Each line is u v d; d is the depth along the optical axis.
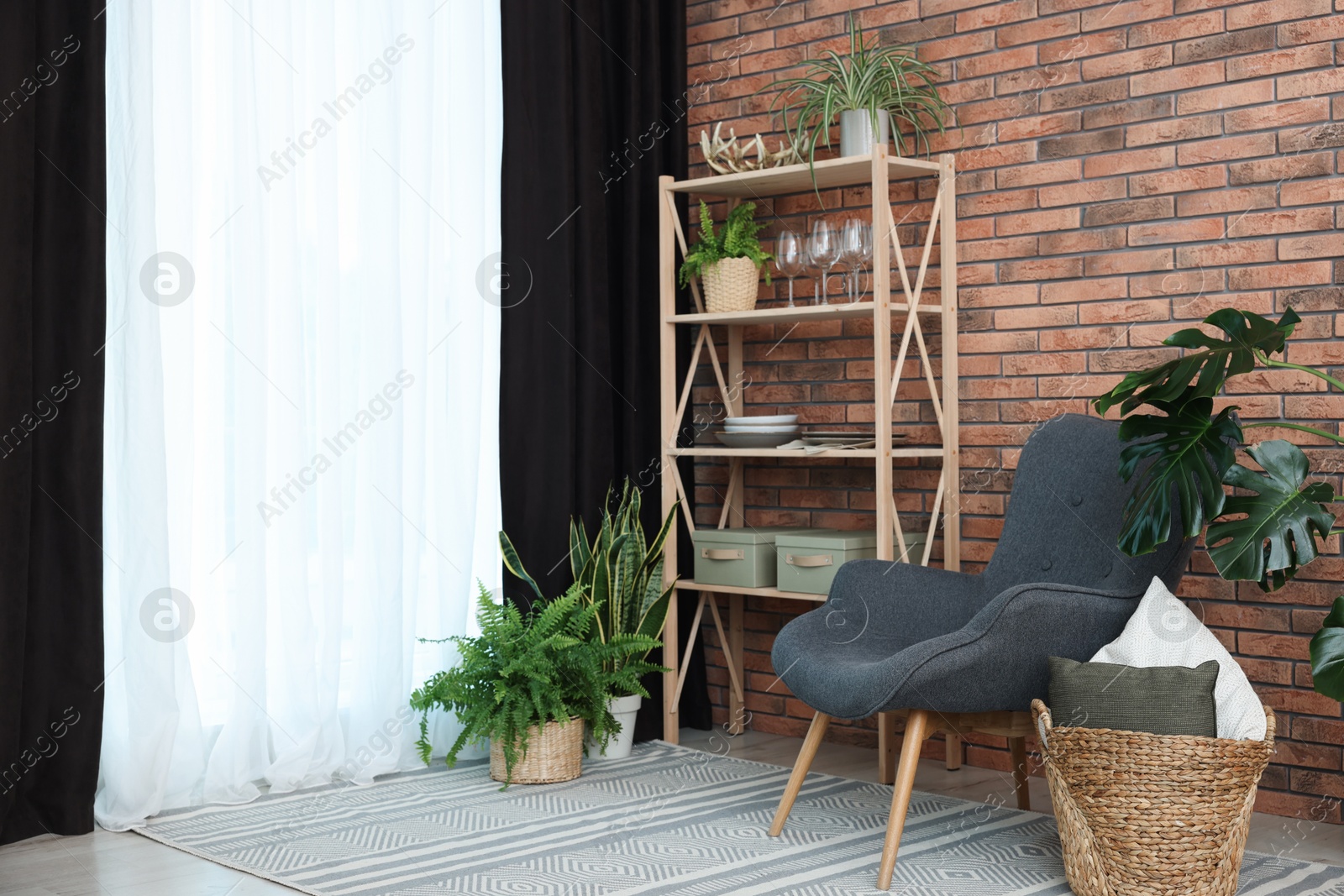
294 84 3.22
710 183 3.85
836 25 3.94
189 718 3.07
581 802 3.17
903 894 2.49
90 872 2.62
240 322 3.12
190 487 3.05
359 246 3.38
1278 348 2.60
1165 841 2.34
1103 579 2.83
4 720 2.72
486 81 3.72
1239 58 3.16
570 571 3.81
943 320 3.63
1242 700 2.50
